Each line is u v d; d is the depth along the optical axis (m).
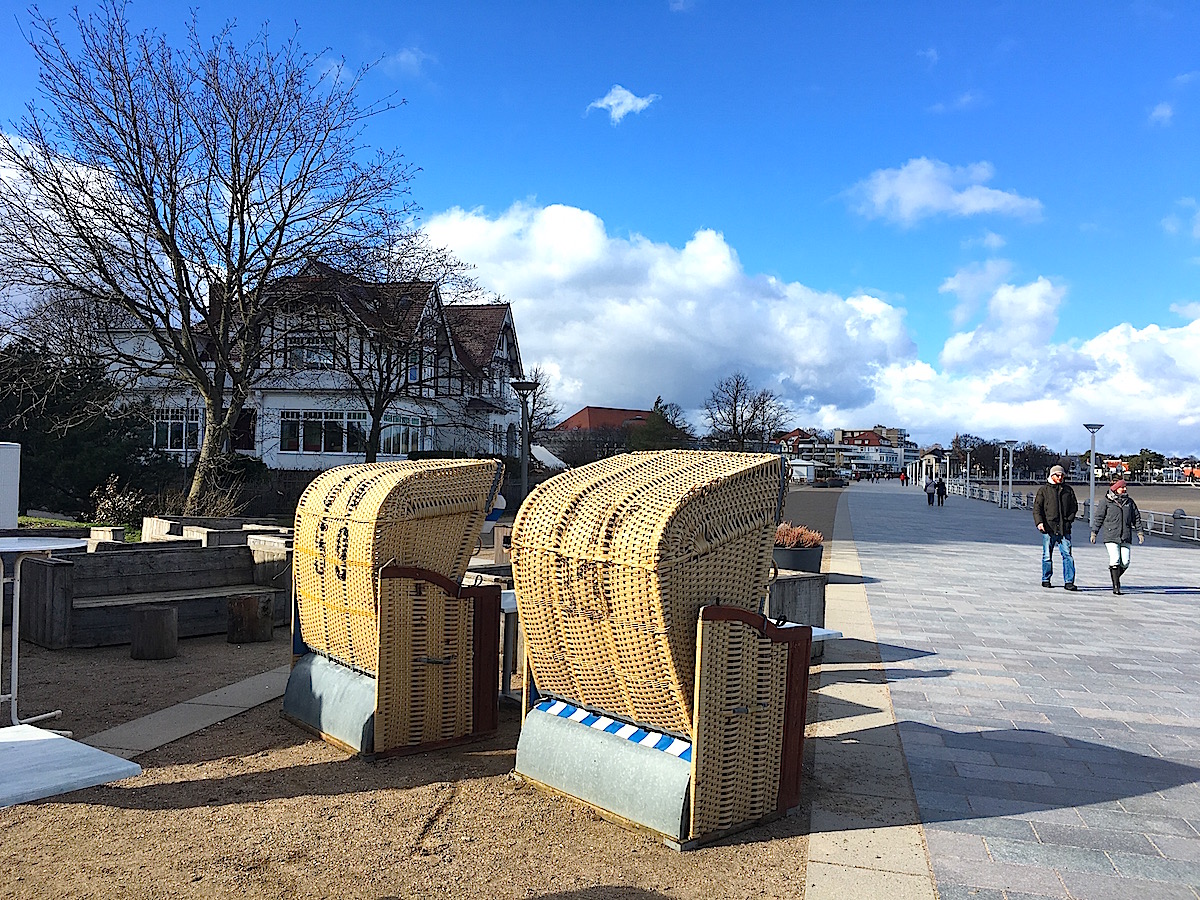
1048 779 5.33
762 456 4.63
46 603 8.73
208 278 23.14
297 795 4.78
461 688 5.70
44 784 3.88
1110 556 14.02
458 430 46.66
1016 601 13.01
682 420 92.12
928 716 6.74
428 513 5.54
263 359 25.09
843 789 5.09
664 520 4.04
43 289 21.61
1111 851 4.29
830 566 17.45
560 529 4.59
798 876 3.94
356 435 42.50
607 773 4.51
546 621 4.73
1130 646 9.68
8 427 22.69
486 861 4.00
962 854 4.21
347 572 5.59
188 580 10.23
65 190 21.59
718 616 4.18
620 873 3.92
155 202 22.47
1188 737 6.29
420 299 29.53
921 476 109.81
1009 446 61.62
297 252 23.28
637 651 4.22
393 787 4.91
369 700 5.42
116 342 28.16
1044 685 7.82
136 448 24.92
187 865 3.91
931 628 10.60
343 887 3.73
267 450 40.34
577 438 87.19
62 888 3.68
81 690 7.14
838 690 7.55
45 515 24.53
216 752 5.51
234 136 22.67
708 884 3.84
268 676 7.56
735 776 4.34
